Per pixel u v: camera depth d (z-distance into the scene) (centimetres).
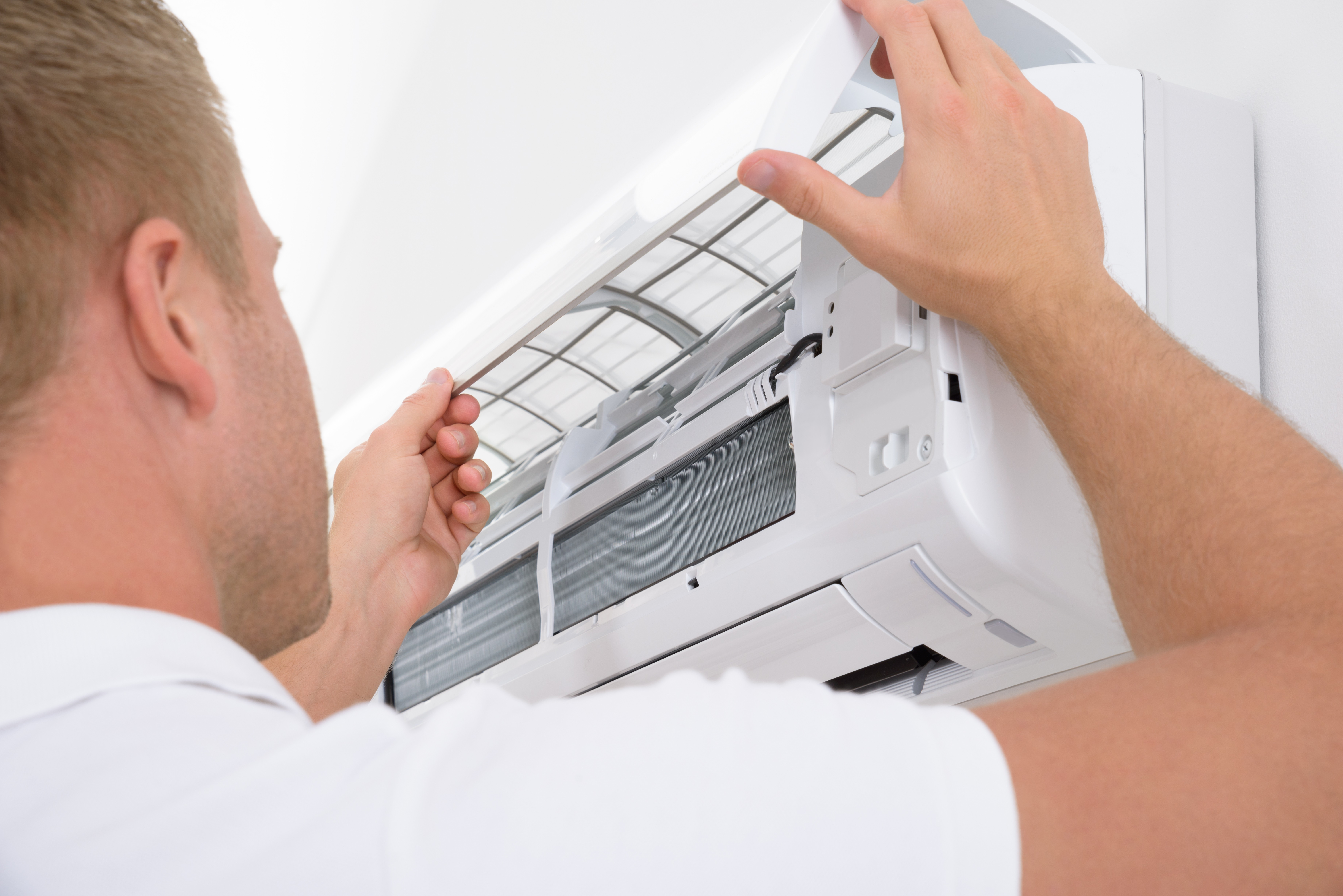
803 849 31
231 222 45
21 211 37
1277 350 88
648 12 182
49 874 31
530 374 141
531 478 135
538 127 205
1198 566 43
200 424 42
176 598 40
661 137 174
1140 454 48
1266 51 93
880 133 109
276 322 49
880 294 77
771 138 69
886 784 32
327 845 30
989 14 84
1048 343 55
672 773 32
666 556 100
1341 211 85
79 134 39
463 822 30
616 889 30
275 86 298
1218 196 87
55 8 39
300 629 51
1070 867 32
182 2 310
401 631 96
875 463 77
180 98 43
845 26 70
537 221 202
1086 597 70
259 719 35
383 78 257
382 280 254
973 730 34
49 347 38
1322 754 35
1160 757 34
